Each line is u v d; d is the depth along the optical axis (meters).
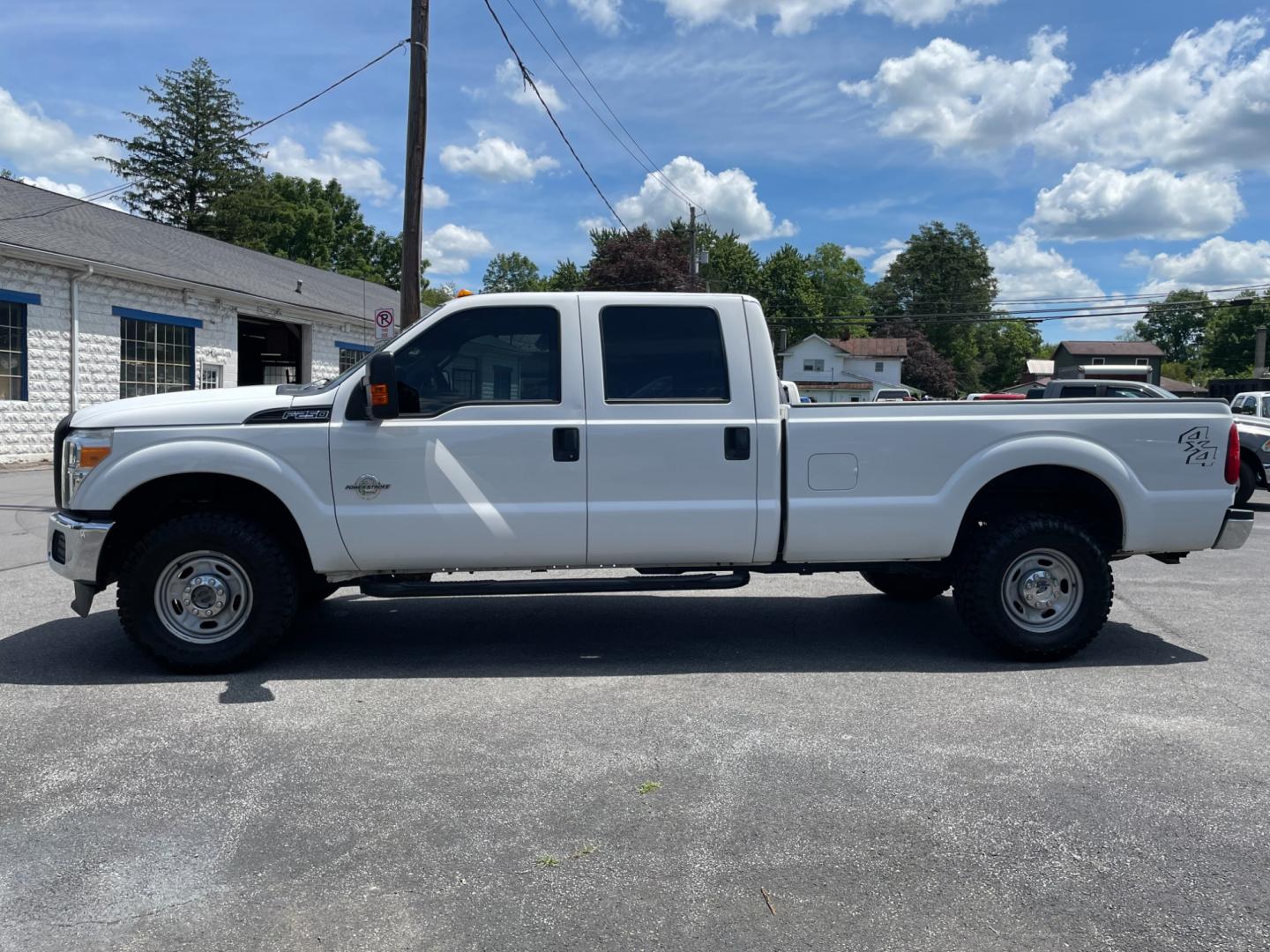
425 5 13.79
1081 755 4.07
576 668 5.38
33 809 3.54
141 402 5.21
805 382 73.81
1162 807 3.58
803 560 5.38
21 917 2.83
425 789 3.73
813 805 3.59
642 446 5.19
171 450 4.99
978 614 5.37
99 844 3.28
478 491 5.14
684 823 3.44
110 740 4.21
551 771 3.90
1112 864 3.15
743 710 4.66
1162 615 6.77
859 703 4.77
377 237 65.00
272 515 5.41
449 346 5.23
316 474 5.08
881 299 103.44
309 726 4.41
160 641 5.10
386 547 5.12
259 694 4.88
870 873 3.10
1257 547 10.11
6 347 16.95
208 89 47.31
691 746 4.18
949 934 2.75
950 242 98.50
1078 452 5.34
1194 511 5.46
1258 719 4.54
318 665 5.42
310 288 27.17
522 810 3.54
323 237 58.94
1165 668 5.41
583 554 5.23
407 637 6.06
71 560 5.02
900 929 2.78
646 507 5.20
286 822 3.45
